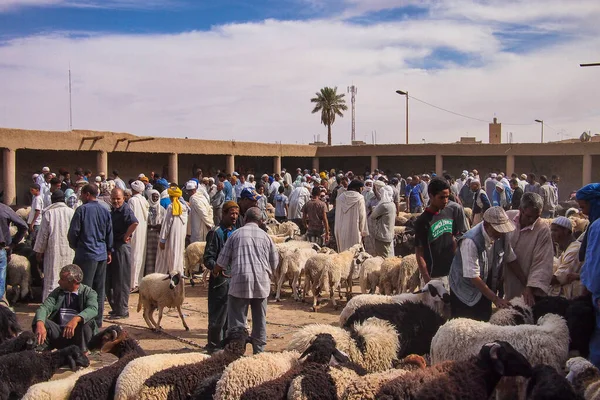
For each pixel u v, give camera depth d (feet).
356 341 18.84
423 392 13.97
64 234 30.37
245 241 22.16
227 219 24.70
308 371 15.76
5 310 23.25
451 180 73.00
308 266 34.01
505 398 17.44
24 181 81.61
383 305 21.25
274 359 17.06
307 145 117.80
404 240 47.73
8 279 33.99
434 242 21.58
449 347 17.60
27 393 17.19
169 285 28.32
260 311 22.45
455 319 18.28
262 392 15.08
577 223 36.22
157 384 16.47
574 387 14.93
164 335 28.45
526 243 20.31
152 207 40.68
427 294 21.21
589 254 16.47
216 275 23.82
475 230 19.35
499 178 71.51
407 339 20.13
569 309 17.74
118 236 31.32
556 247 35.91
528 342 16.84
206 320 31.50
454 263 20.08
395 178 77.36
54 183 40.55
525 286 20.48
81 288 23.53
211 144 96.89
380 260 34.86
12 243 33.12
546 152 101.71
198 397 16.29
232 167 101.40
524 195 20.47
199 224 41.70
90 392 17.12
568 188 105.19
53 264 30.17
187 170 104.83
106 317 31.76
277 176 75.82
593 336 17.38
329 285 34.17
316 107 211.61
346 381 15.80
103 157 81.20
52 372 19.94
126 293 31.86
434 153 109.91
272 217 61.82
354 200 38.14
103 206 28.58
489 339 17.15
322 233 45.55
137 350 20.25
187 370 17.07
